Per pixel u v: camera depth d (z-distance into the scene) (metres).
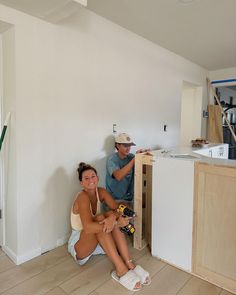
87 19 2.34
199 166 1.72
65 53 2.16
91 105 2.44
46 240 2.13
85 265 1.94
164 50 3.47
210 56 3.90
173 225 1.90
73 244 1.92
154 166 1.98
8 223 2.05
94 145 2.50
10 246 2.04
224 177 1.62
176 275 1.83
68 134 2.24
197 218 1.77
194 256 1.81
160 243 2.00
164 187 1.92
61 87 2.15
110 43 2.60
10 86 1.89
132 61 2.91
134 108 3.00
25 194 1.95
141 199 2.12
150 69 3.22
